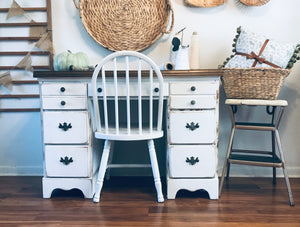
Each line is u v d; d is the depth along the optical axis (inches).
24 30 84.6
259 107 84.9
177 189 67.7
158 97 67.6
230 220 56.7
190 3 81.7
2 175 88.2
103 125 75.7
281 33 82.7
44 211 61.3
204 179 67.4
